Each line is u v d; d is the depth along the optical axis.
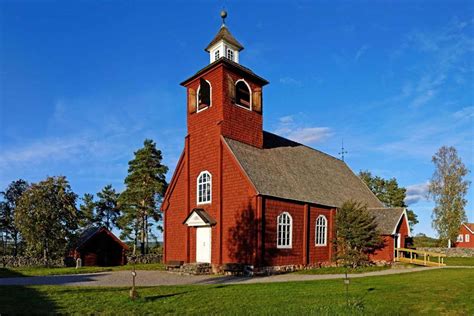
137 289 16.98
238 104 30.39
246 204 26.17
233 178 27.30
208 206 28.73
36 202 36.59
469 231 71.25
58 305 13.39
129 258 43.56
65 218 37.97
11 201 55.00
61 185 37.88
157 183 50.47
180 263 29.05
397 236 35.62
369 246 33.03
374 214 36.47
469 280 19.20
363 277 22.23
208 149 29.47
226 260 26.88
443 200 59.94
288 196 28.28
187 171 31.03
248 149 30.06
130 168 51.66
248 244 25.61
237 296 15.15
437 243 62.47
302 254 29.23
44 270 28.58
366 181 65.12
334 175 41.06
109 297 14.84
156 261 45.38
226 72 29.48
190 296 15.16
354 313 12.49
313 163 39.16
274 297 14.94
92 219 69.56
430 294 15.48
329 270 28.12
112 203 71.94
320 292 16.02
